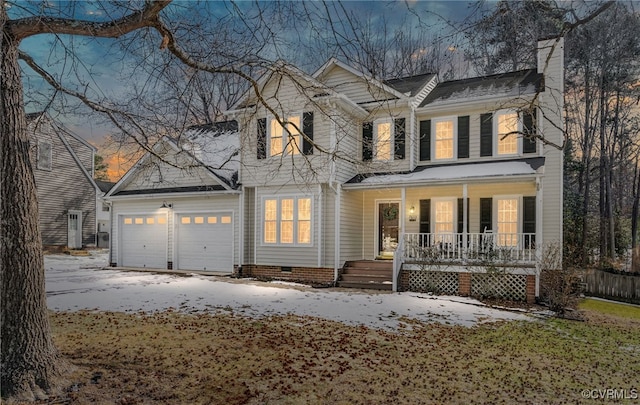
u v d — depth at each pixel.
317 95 14.14
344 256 15.52
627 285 14.60
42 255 5.38
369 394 5.57
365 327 9.00
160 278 15.24
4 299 5.01
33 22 5.12
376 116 16.22
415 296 12.83
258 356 6.81
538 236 12.63
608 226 23.59
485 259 12.98
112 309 9.99
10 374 4.92
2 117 4.97
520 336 8.79
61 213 26.77
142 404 5.00
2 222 4.99
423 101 16.38
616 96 23.19
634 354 7.85
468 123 15.58
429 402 5.42
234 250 16.78
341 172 15.33
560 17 6.25
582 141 24.91
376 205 16.75
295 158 15.20
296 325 8.93
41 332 5.26
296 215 15.55
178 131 7.38
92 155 29.30
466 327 9.39
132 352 6.74
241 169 16.39
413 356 7.20
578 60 20.12
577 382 6.30
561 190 14.08
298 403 5.24
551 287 11.77
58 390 5.15
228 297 11.82
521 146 14.72
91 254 27.02
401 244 14.16
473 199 15.24
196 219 17.89
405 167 15.95
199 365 6.32
